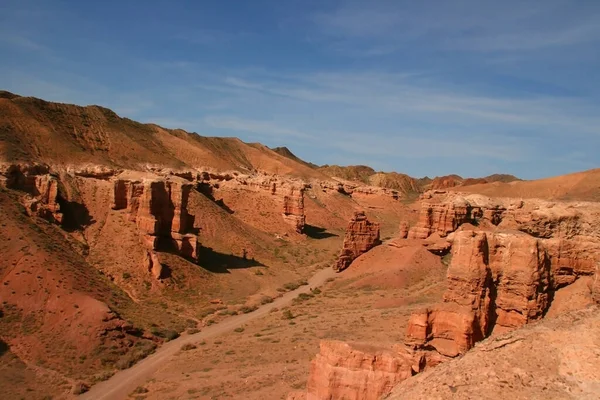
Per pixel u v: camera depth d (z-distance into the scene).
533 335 25.08
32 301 69.94
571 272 35.38
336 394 34.47
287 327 71.88
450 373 24.94
